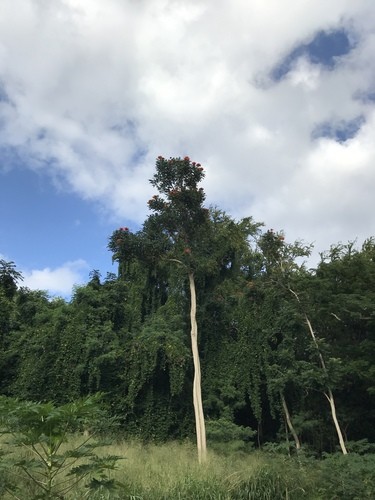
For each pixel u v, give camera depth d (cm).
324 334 1880
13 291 2445
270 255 1927
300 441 1959
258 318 2220
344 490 943
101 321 2264
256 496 890
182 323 2306
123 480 827
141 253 1897
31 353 2155
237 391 2141
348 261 1925
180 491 817
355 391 1856
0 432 416
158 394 2167
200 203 1914
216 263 2359
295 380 1711
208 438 1905
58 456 419
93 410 434
